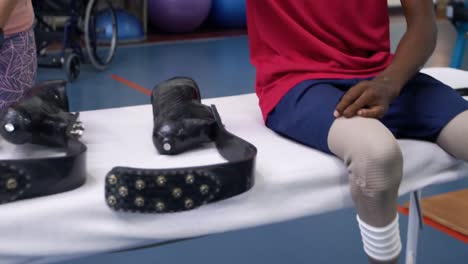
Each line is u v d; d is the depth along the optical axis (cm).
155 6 569
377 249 86
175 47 510
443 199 209
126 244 81
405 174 101
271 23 121
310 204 93
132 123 116
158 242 83
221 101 136
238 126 116
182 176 77
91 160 93
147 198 76
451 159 105
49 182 78
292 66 114
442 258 172
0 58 124
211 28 628
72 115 100
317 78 109
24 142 94
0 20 112
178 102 101
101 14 478
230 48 511
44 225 76
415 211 132
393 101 105
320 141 97
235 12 610
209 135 98
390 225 85
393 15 686
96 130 110
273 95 112
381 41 120
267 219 90
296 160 96
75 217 78
